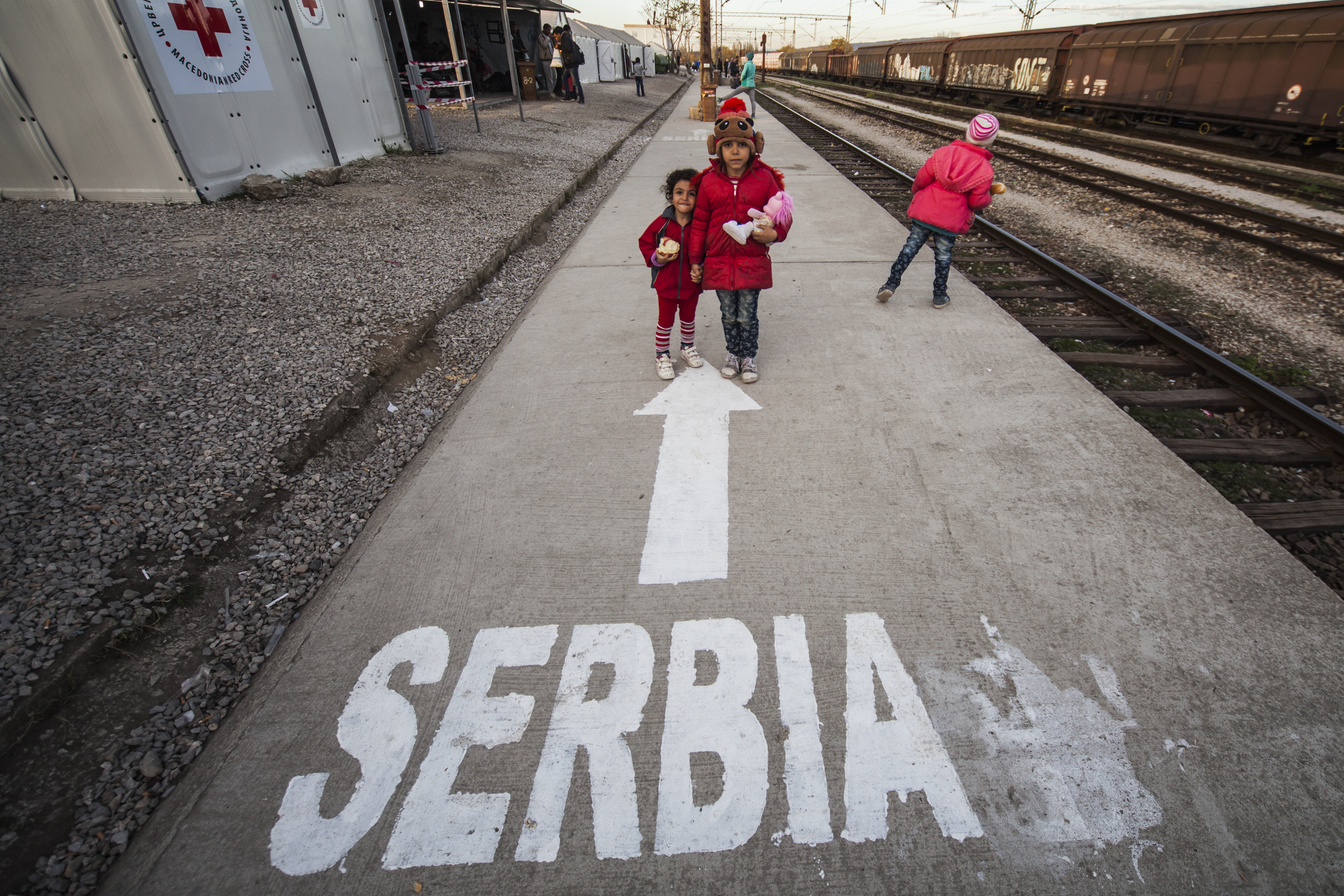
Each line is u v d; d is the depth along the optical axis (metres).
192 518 2.57
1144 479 2.80
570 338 4.38
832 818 1.64
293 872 1.58
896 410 3.39
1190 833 1.58
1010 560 2.38
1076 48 17.50
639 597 2.29
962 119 19.98
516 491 2.86
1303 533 2.63
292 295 4.43
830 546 2.47
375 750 1.84
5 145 5.88
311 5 7.52
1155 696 1.89
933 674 1.98
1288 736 1.77
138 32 5.43
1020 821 1.62
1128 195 8.70
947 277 4.73
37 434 2.75
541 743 1.84
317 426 3.17
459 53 20.88
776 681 1.98
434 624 2.22
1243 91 12.35
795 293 5.07
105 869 1.61
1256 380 3.57
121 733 1.90
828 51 45.50
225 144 6.38
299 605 2.37
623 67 39.59
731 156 2.97
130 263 4.59
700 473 2.93
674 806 1.68
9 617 2.04
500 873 1.56
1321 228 7.47
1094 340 4.48
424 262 5.43
